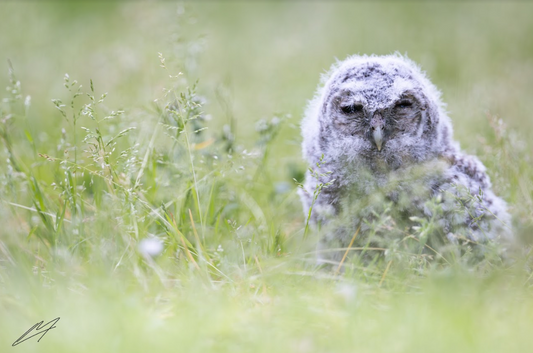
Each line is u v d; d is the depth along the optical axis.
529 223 9.97
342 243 9.77
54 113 15.66
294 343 6.49
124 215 8.83
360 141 9.59
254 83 19.38
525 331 6.61
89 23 26.97
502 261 9.45
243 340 6.53
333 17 27.08
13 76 11.09
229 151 11.44
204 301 7.23
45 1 29.83
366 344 6.35
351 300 7.08
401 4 27.45
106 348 6.19
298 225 11.05
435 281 7.65
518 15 24.61
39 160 11.73
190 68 13.25
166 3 26.53
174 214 9.66
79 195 9.27
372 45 22.67
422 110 9.54
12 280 7.73
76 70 19.19
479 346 6.28
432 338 6.33
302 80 19.23
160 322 6.71
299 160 13.23
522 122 14.39
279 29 26.36
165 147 11.21
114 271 8.07
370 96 9.45
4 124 11.03
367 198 9.38
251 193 11.52
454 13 26.09
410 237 9.09
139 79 16.50
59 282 7.71
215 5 31.03
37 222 9.66
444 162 9.54
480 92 15.59
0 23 22.86
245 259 8.95
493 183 11.11
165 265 8.35
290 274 8.27
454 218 9.15
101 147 9.21
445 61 20.69
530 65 19.73
